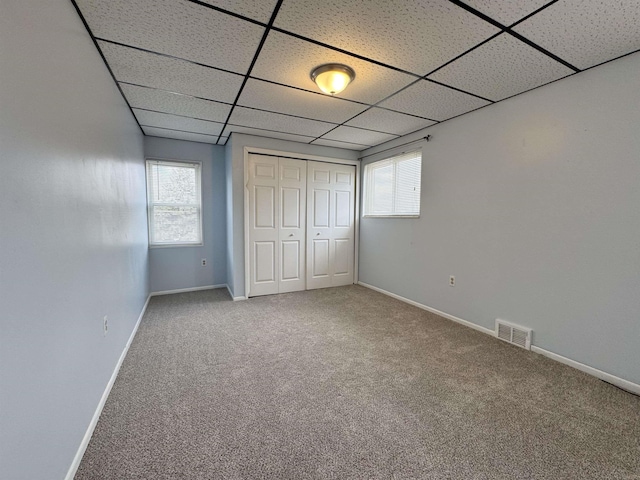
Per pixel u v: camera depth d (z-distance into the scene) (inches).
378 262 169.5
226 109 112.4
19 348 35.3
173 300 151.0
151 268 160.1
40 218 40.8
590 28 62.1
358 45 70.0
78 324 53.1
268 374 80.7
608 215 76.2
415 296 142.7
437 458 52.9
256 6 56.8
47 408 41.4
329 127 134.6
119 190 89.4
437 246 129.3
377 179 171.8
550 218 88.6
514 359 89.5
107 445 54.9
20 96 36.7
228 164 158.7
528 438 57.7
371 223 174.4
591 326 80.3
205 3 55.9
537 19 59.7
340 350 95.7
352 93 97.1
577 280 82.9
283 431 59.2
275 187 160.6
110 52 72.5
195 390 72.9
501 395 71.6
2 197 32.7
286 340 103.0
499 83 88.4
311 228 172.4
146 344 98.8
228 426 60.5
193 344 99.2
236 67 80.9
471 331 111.4
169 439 56.6
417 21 60.9
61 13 49.9
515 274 98.8
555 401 69.3
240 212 151.9
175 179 163.9
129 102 104.3
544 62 75.9
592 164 78.8
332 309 137.7
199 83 90.5
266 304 144.9
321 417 63.6
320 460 52.2
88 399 57.1
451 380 78.2
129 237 103.2
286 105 107.9
